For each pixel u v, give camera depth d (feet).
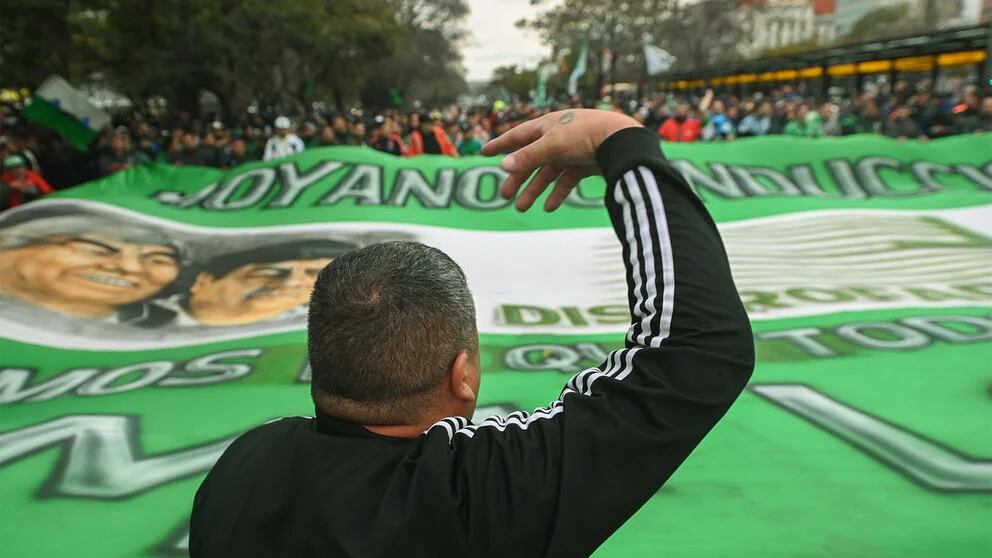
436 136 34.88
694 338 2.90
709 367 2.86
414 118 40.19
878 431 9.85
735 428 9.97
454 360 3.03
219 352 13.47
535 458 2.80
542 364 12.67
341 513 2.74
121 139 31.40
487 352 13.23
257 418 10.90
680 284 2.98
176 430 10.50
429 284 2.99
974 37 43.37
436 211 19.19
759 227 18.61
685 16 167.02
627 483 2.78
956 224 18.34
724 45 181.06
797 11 246.47
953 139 22.03
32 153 30.78
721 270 3.05
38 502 8.61
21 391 12.03
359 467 2.88
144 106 80.38
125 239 17.31
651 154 3.26
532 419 3.01
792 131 36.73
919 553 7.22
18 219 17.54
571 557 2.76
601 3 162.20
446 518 2.69
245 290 15.96
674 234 3.08
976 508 7.95
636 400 2.86
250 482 2.98
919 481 8.54
